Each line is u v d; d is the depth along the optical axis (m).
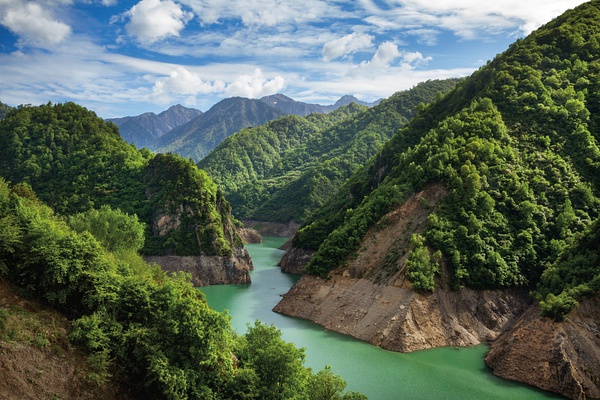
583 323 64.88
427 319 79.12
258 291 120.81
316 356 72.44
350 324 85.25
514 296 85.12
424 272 83.75
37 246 44.38
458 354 73.81
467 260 86.19
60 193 148.62
